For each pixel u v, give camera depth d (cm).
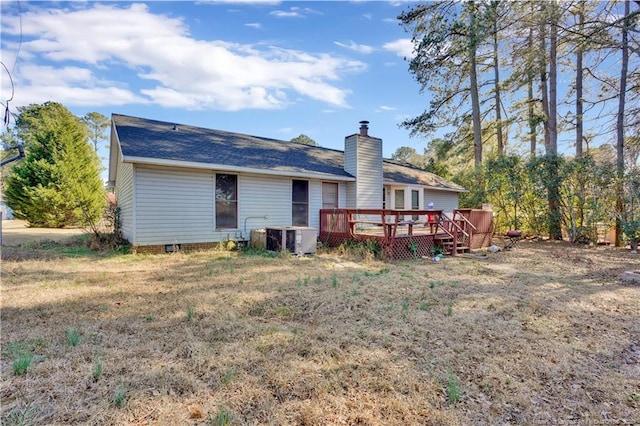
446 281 578
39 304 420
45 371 254
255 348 304
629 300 476
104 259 744
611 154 1345
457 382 254
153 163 798
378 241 860
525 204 1292
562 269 711
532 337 342
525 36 1323
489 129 1806
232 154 1013
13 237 1167
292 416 211
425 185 1528
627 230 970
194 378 250
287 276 598
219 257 798
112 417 205
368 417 212
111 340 314
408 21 1324
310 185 1139
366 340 326
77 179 1540
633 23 1021
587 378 266
